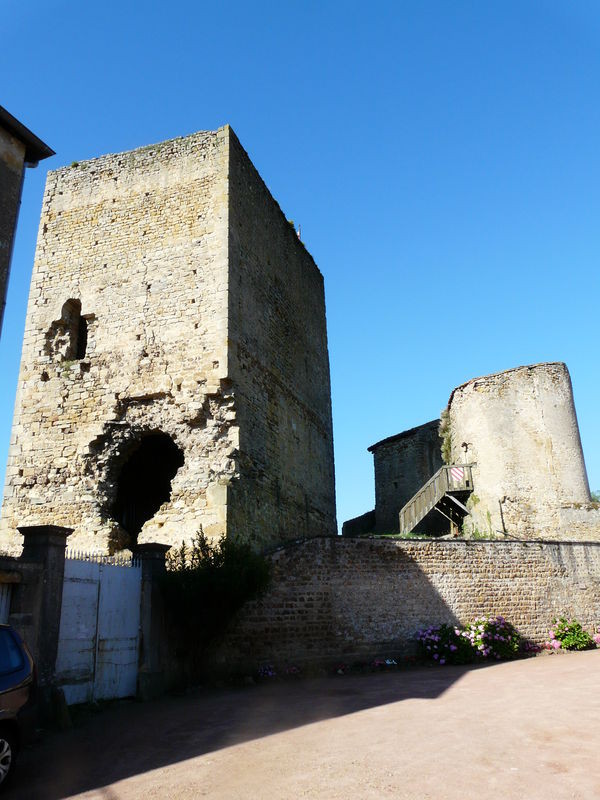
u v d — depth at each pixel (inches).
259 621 560.1
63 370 687.1
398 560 627.2
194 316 659.4
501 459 908.6
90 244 732.0
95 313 700.0
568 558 694.5
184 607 484.7
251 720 352.5
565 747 247.3
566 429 911.0
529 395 930.1
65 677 394.6
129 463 715.4
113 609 445.1
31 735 322.3
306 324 915.4
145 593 472.7
